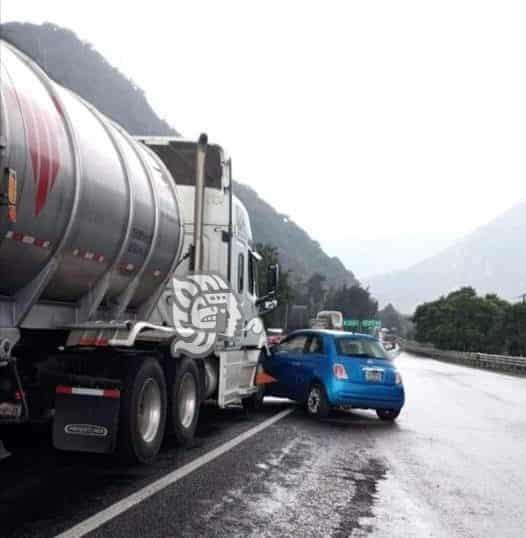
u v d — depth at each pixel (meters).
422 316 131.62
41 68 6.91
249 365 12.66
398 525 6.09
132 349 7.57
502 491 7.59
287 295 62.84
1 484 6.64
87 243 7.09
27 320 6.69
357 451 9.59
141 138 11.18
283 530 5.73
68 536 5.19
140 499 6.32
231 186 11.28
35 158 5.93
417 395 19.25
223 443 9.47
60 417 7.06
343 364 12.77
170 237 9.48
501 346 83.50
